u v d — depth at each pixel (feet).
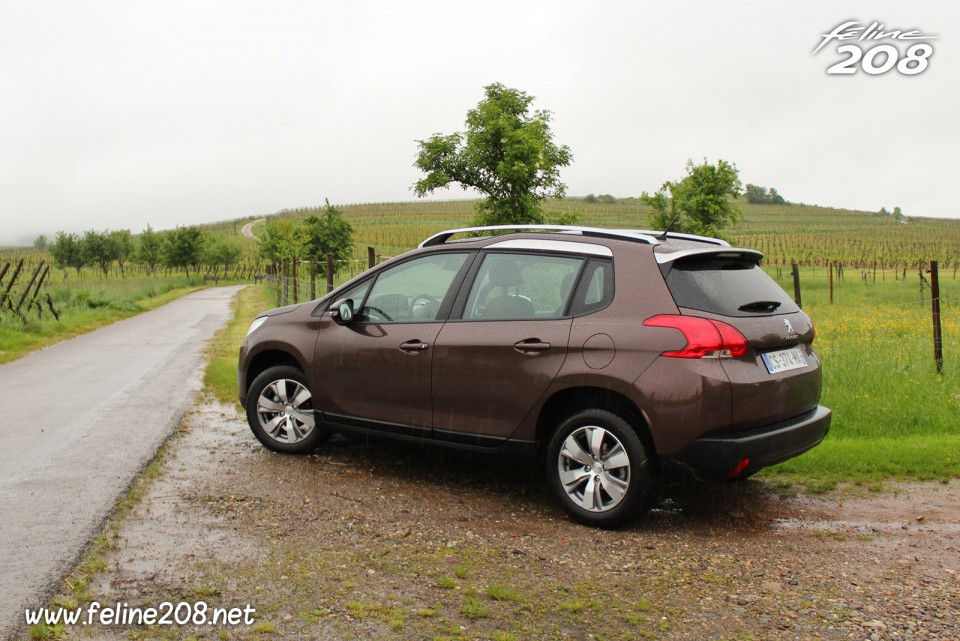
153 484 18.17
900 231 538.06
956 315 65.36
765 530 15.38
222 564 13.23
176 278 253.03
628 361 14.83
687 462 14.39
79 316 77.36
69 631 10.69
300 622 11.04
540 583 12.59
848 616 11.46
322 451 21.45
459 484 18.43
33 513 15.94
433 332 17.66
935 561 13.71
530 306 16.60
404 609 11.51
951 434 22.40
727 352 14.38
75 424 25.46
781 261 290.76
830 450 20.16
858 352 29.63
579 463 15.67
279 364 21.66
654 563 13.57
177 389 33.24
